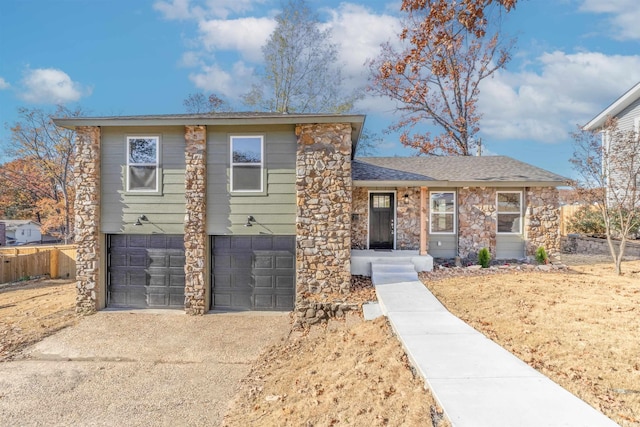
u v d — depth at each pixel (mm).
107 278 9641
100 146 9344
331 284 8773
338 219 8805
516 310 6453
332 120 8664
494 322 5910
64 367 6258
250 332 7879
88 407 4922
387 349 5293
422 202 11125
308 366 5648
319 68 24734
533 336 5207
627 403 3412
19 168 26344
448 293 7898
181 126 9180
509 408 3291
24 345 7211
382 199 12320
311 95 25047
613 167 11633
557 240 11625
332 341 6566
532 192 11766
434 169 12867
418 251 11539
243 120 8789
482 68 21672
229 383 5617
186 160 9062
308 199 8836
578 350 4656
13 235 38469
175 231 9273
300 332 7785
